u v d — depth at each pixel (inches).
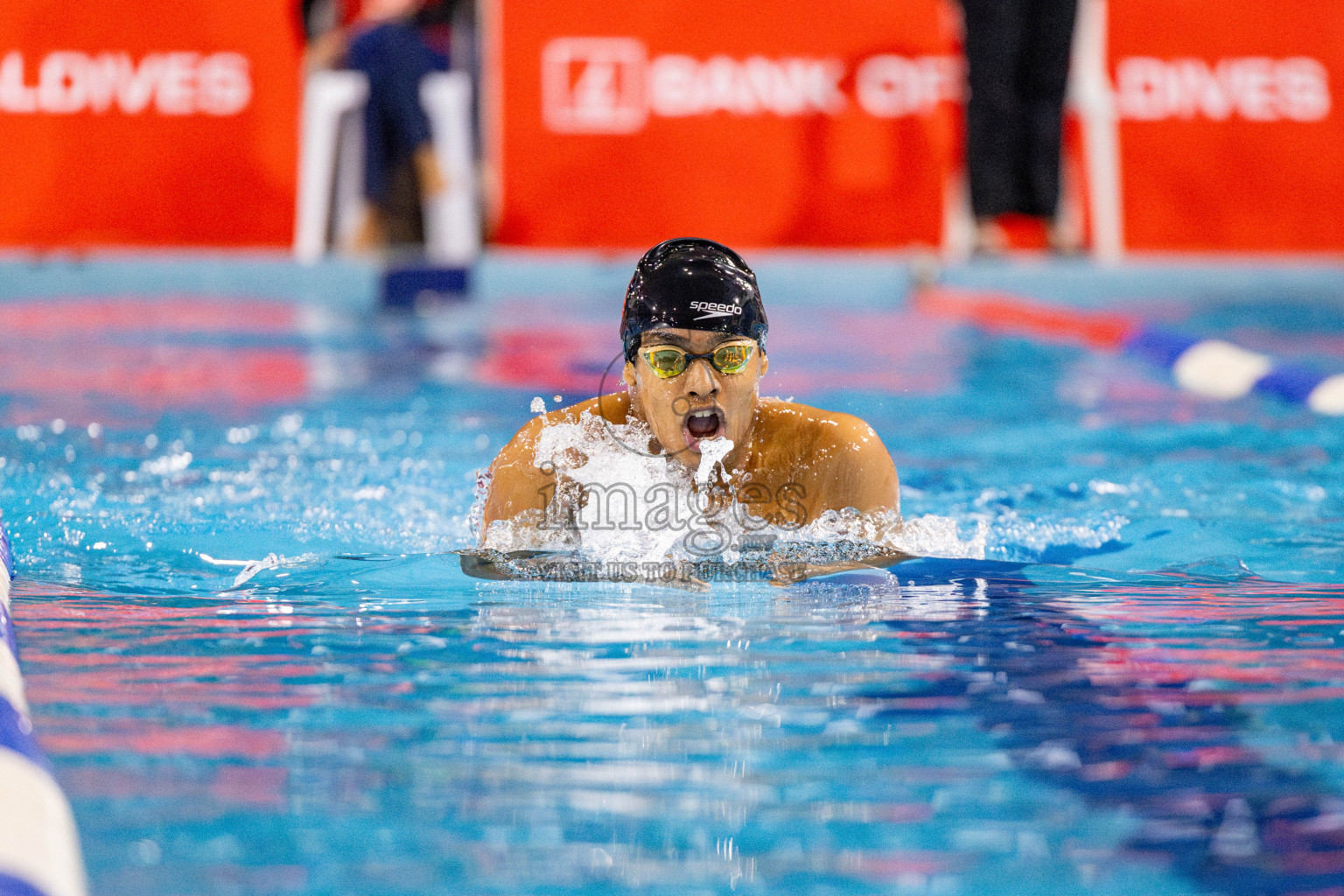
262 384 613.3
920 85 1198.9
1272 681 213.2
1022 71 1095.0
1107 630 242.1
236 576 285.6
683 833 158.2
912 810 164.7
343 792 169.0
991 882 146.9
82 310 925.2
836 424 313.9
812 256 1139.3
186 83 1165.7
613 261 1063.6
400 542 323.6
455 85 1134.4
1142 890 145.3
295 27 1163.9
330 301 1005.8
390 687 208.2
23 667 218.2
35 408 540.1
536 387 609.0
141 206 1168.2
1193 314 928.3
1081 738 188.4
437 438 478.3
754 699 203.2
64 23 1156.5
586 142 1186.0
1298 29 1202.6
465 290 1039.6
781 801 167.2
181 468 419.2
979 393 607.2
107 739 186.1
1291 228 1211.2
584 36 1179.9
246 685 209.2
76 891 142.5
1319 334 810.2
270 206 1170.0
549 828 159.6
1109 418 537.0
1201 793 169.8
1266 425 517.3
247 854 152.4
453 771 175.6
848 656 225.0
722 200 1197.7
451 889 145.0
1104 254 1164.5
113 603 261.6
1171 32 1195.3
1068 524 341.1
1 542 302.5
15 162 1160.2
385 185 1135.0
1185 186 1201.4
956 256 1136.2
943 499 374.0
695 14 1186.6
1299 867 150.2
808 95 1194.6
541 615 250.1
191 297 1011.9
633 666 219.3
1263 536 331.6
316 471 416.5
